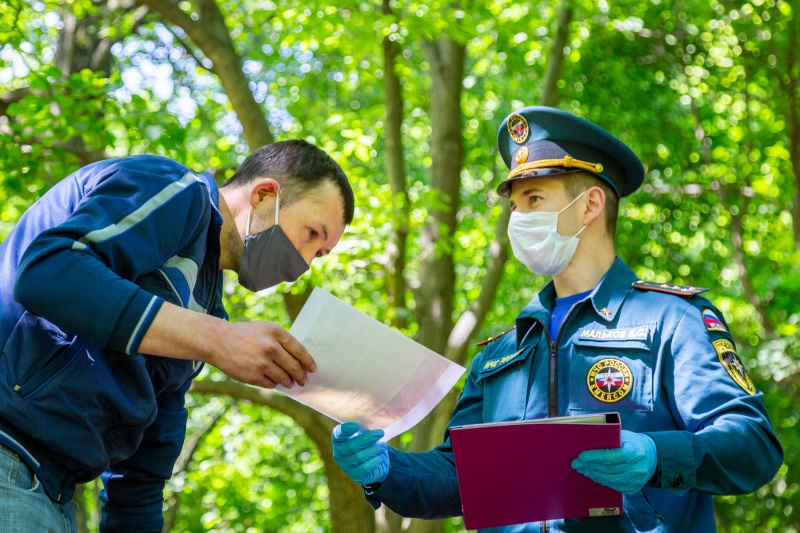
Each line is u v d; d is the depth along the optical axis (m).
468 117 13.82
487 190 14.02
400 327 8.60
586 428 2.46
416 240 11.05
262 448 12.77
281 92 13.15
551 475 2.60
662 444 2.59
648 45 13.72
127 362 2.69
